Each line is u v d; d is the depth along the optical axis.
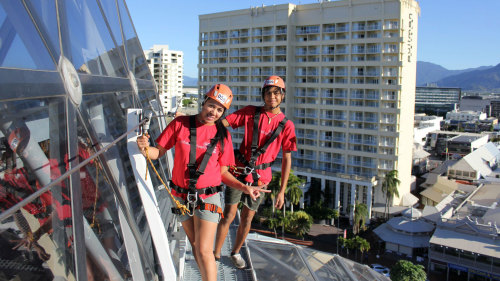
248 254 6.75
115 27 7.00
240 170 5.69
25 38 2.73
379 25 70.88
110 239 3.36
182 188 4.49
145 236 4.36
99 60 4.84
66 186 2.75
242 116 5.67
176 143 4.45
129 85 6.23
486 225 48.78
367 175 73.50
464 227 49.53
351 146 74.75
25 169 2.34
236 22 86.56
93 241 3.01
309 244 59.03
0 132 2.18
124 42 7.58
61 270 2.43
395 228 56.91
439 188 82.94
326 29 77.06
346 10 73.81
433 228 56.53
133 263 3.72
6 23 2.50
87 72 4.05
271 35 81.50
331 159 76.50
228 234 7.75
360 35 73.44
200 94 94.00
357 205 61.31
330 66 75.94
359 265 11.77
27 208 2.24
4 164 2.15
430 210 61.88
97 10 5.78
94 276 2.85
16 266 2.03
